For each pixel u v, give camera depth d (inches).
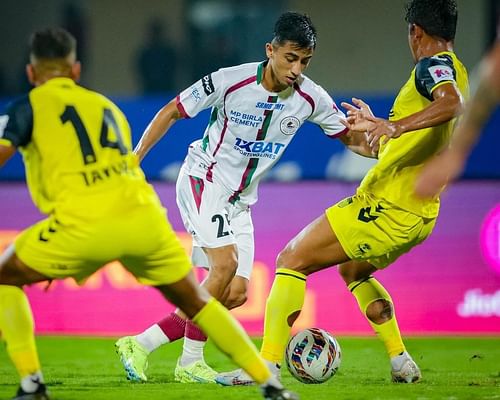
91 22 1669.5
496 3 1556.3
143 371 800.9
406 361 777.6
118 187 575.8
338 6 1646.2
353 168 1241.4
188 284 584.4
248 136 781.3
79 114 583.8
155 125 764.6
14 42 1653.5
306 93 775.7
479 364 932.6
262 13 1654.8
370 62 1649.9
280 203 1231.5
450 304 1195.9
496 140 1219.9
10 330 586.6
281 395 572.4
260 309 1192.8
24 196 1242.6
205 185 796.6
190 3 1657.2
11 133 572.4
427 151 706.8
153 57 1647.4
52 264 575.8
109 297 1205.7
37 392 592.1
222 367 920.9
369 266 781.9
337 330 1185.4
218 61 1654.8
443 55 697.6
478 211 1209.4
